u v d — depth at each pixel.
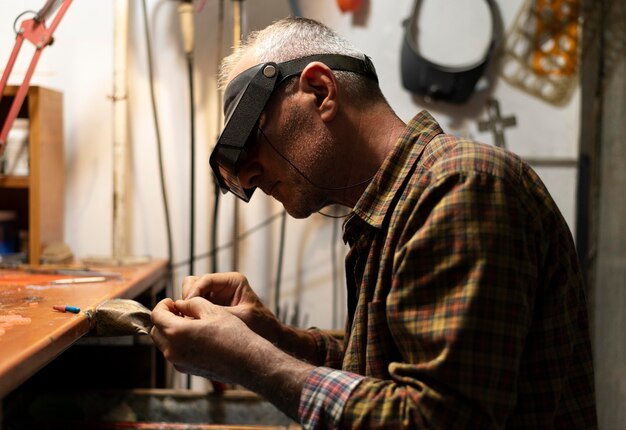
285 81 1.04
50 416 1.58
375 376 0.95
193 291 1.23
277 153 1.06
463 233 0.86
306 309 2.10
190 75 1.99
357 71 1.06
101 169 2.05
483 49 2.06
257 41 1.11
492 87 2.06
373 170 1.06
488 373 0.82
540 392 0.93
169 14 2.05
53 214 1.94
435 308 0.86
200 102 2.05
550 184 2.07
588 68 2.03
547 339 0.94
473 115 2.06
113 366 1.77
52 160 1.93
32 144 1.80
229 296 1.29
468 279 0.85
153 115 2.06
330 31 1.11
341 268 2.09
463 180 0.89
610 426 2.00
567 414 1.00
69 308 1.11
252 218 2.09
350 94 1.05
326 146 1.04
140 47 2.05
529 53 2.05
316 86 1.04
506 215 0.88
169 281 2.07
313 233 2.09
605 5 2.01
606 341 2.02
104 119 2.05
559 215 0.99
